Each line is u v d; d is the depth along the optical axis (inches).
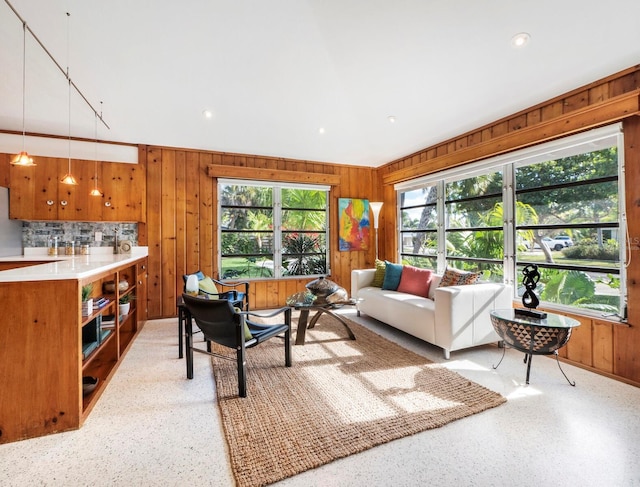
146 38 108.2
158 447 67.4
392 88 134.0
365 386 93.7
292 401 85.1
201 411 81.4
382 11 100.5
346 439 68.9
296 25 109.5
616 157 102.6
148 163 169.3
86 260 122.5
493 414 79.1
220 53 117.6
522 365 110.3
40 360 71.5
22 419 70.3
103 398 87.7
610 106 98.2
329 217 212.1
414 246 194.7
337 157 202.4
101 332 101.0
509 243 135.6
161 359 116.1
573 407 82.3
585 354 108.1
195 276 133.0
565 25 87.7
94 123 147.8
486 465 61.3
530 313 101.7
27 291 70.9
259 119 157.4
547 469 60.1
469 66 110.8
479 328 120.5
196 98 139.1
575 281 113.6
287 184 199.2
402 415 78.0
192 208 177.2
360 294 173.5
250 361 113.3
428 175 179.2
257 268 193.9
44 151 153.7
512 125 131.3
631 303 97.0
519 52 99.5
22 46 105.5
